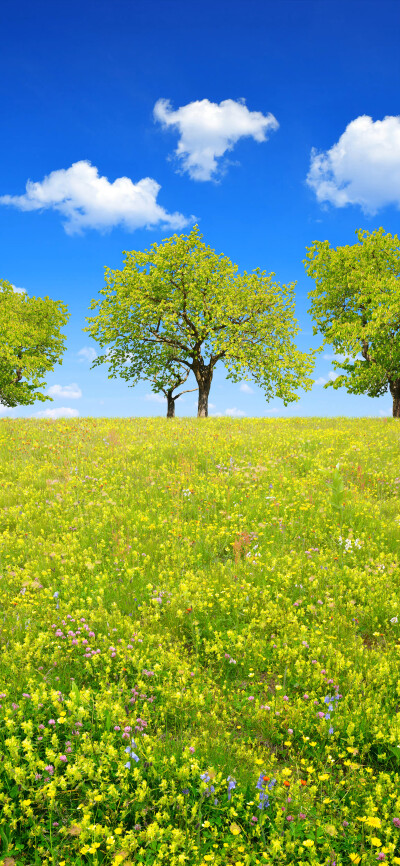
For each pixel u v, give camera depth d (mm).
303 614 5930
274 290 30125
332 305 32031
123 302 28484
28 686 4391
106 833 3115
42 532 8477
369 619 5887
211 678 4883
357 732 3986
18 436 15141
